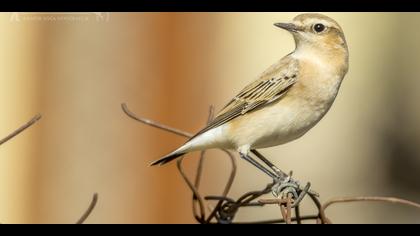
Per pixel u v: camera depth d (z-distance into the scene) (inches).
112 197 536.4
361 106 700.7
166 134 542.0
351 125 697.0
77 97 542.9
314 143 677.9
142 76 546.9
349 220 677.3
